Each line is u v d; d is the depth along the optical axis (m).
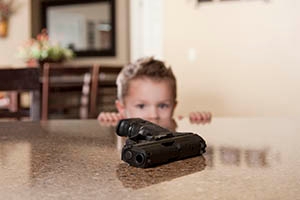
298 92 3.68
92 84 3.53
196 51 3.96
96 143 0.59
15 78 1.50
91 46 5.41
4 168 0.42
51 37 5.58
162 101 1.45
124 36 5.23
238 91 3.85
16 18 5.30
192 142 0.47
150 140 0.45
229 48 3.86
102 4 5.31
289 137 0.66
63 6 5.50
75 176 0.38
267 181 0.36
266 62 3.75
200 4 3.93
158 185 0.34
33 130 0.77
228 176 0.38
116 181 0.36
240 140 0.62
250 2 3.77
